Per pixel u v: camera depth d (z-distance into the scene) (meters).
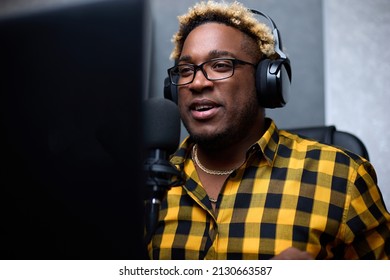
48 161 0.50
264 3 2.55
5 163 0.50
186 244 1.20
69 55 0.47
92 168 0.50
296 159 1.27
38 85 0.48
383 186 2.40
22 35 0.47
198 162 1.32
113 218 0.51
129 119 0.48
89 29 0.47
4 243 0.52
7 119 0.48
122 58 0.47
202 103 1.22
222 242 1.18
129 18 0.47
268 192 1.22
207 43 1.24
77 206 0.51
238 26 1.28
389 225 1.26
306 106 2.50
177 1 2.60
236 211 1.21
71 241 0.52
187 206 1.25
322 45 2.52
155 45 2.57
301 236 1.17
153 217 0.85
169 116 0.89
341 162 1.26
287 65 1.32
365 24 2.48
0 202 0.51
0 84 0.48
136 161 0.49
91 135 0.49
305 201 1.20
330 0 2.51
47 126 0.49
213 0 1.41
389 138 2.42
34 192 0.51
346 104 2.45
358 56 2.47
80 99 0.48
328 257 1.18
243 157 1.29
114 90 0.48
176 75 1.31
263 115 1.35
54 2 0.47
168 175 0.86
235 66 1.23
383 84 2.45
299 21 2.53
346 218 1.20
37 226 0.52
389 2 2.48
